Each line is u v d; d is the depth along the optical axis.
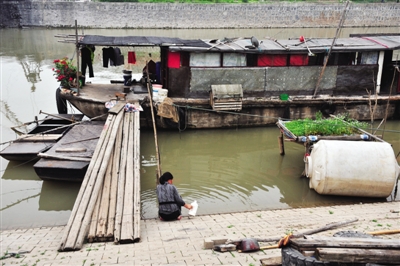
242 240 5.35
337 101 13.80
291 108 13.74
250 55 13.34
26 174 10.13
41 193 9.20
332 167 8.64
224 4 42.12
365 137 9.64
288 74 13.62
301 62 13.71
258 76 13.40
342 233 4.65
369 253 3.61
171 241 5.87
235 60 13.28
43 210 8.48
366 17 44.31
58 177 9.30
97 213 6.71
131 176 8.20
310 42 14.26
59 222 7.98
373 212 7.70
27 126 13.70
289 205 8.83
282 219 7.23
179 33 38.47
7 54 27.14
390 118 14.78
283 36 36.78
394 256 3.62
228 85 12.97
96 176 7.99
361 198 9.10
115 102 12.70
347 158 8.65
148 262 4.88
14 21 41.16
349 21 44.19
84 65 14.58
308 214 7.64
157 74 14.64
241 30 41.72
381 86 14.70
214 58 13.11
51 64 24.14
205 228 6.55
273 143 12.84
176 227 6.69
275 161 11.41
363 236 4.52
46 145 10.75
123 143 9.99
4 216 8.17
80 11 41.06
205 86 13.18
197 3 41.97
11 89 18.67
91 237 5.99
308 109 13.87
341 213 7.63
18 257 5.38
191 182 9.96
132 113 12.23
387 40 14.80
